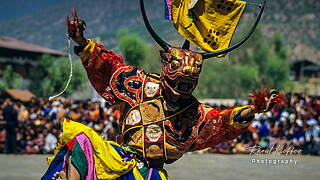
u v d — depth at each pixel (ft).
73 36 19.79
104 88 21.22
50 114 72.74
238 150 70.74
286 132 70.18
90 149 19.94
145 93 20.98
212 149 72.90
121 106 21.65
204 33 22.61
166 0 22.80
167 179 21.15
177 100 20.67
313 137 70.79
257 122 70.33
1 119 74.84
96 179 19.92
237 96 258.37
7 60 334.24
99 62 20.53
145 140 20.72
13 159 61.77
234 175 47.32
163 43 20.58
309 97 77.77
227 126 21.07
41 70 262.47
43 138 72.33
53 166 20.45
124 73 21.09
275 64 329.72
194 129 21.07
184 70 19.74
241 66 284.20
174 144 20.84
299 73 417.69
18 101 76.79
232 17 22.65
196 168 52.60
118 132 22.00
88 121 69.92
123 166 20.29
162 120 20.74
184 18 22.49
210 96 259.39
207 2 22.56
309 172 50.78
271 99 20.16
